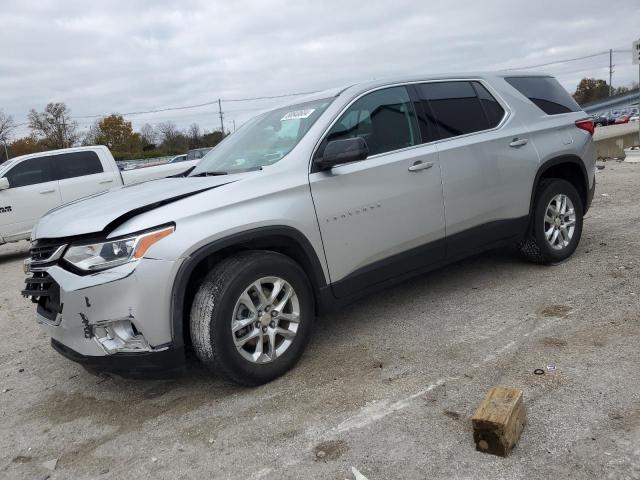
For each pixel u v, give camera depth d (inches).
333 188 152.0
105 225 125.6
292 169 147.8
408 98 177.3
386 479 100.1
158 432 125.7
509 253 237.3
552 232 211.3
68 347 135.4
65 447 124.5
